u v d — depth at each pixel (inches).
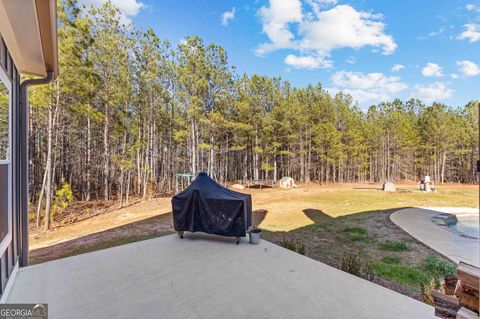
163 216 374.3
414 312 103.0
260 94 869.8
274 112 840.3
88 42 376.8
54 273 137.2
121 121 547.8
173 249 179.6
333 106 994.1
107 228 319.9
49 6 88.7
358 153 1062.4
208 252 173.5
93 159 623.5
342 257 182.7
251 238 193.6
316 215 375.2
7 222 120.3
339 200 526.3
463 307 67.1
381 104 1253.1
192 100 601.6
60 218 418.3
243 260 158.9
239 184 812.6
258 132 845.2
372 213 389.4
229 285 124.5
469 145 1027.3
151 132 677.3
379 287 125.1
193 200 206.5
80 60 368.2
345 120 1020.5
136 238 253.1
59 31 337.4
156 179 740.0
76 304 106.2
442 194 658.2
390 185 713.0
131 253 170.7
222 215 197.9
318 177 1112.8
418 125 1163.9
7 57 122.7
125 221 361.1
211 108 677.3
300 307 105.3
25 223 147.8
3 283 109.7
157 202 538.9
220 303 107.8
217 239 205.3
